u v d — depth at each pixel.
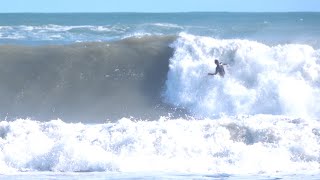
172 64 84.69
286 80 79.75
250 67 82.19
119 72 85.88
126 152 54.22
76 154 52.66
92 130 58.47
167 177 48.38
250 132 57.75
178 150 54.50
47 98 82.94
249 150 53.94
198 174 49.44
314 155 53.38
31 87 83.94
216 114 77.38
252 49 84.00
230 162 52.44
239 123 59.09
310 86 79.62
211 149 54.53
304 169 51.09
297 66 81.69
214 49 84.94
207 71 82.44
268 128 57.69
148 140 55.34
